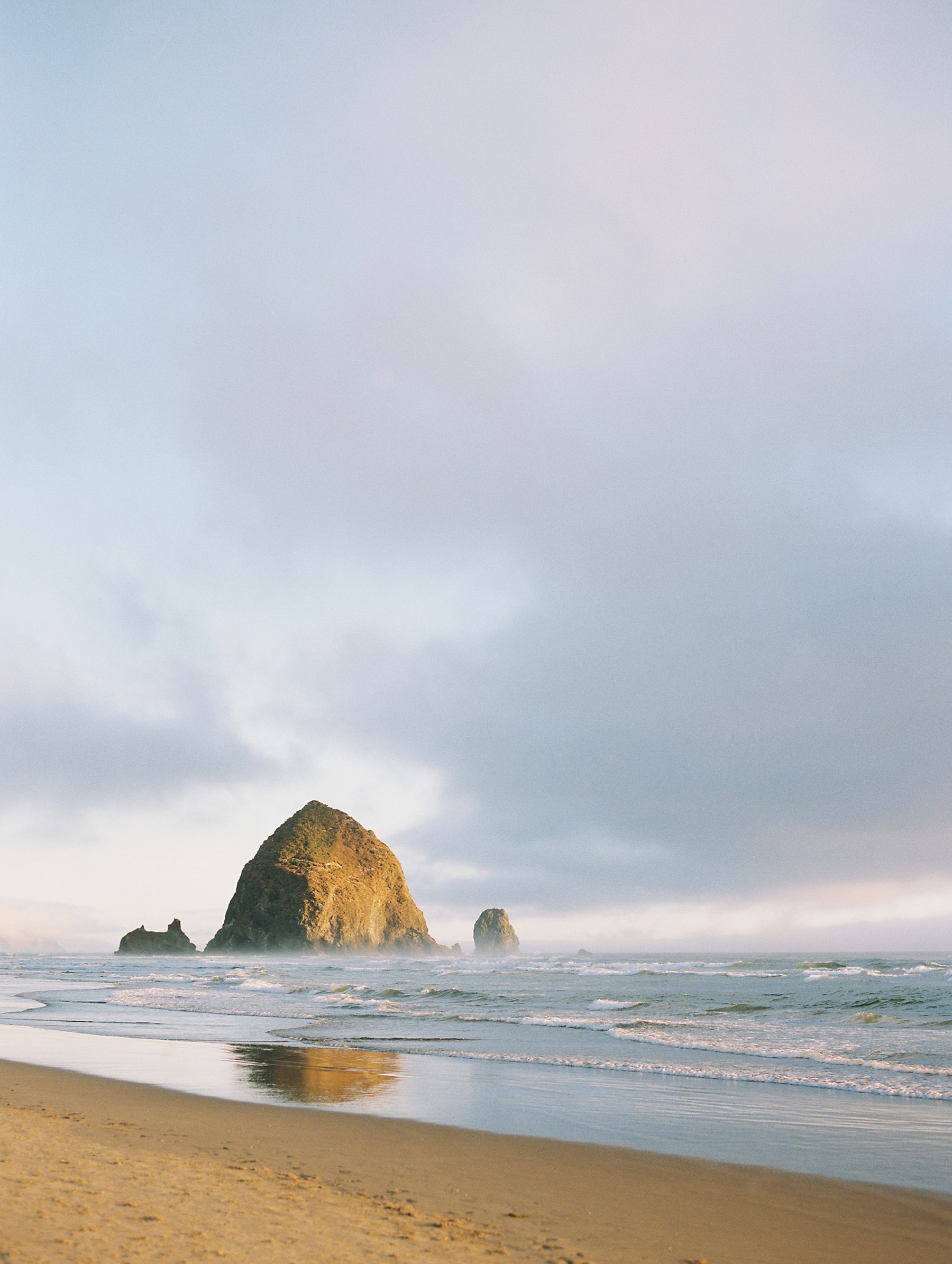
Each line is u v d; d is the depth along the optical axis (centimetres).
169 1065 1727
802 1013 2841
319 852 18875
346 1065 1734
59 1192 719
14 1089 1401
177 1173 830
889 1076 1554
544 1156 984
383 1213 729
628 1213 771
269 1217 686
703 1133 1109
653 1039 2145
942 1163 962
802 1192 853
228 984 5219
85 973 7481
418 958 15962
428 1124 1152
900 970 5756
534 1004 3375
